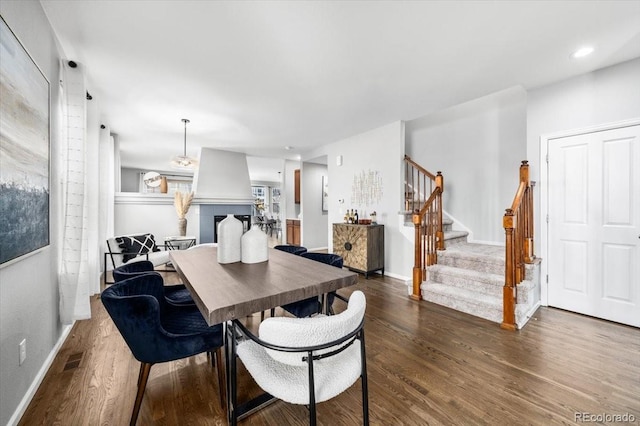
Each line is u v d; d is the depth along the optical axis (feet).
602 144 8.74
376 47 7.45
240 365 6.56
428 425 4.69
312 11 6.06
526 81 9.50
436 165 16.21
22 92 4.75
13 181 4.42
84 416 4.85
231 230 6.31
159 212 17.72
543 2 5.81
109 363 6.53
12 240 4.41
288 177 27.09
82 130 7.66
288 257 7.05
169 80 9.24
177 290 7.61
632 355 6.77
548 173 9.86
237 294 4.09
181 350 4.70
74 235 7.45
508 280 8.40
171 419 4.83
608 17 6.26
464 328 8.43
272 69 8.58
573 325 8.50
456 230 15.28
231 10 6.00
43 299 6.02
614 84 8.44
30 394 5.20
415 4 5.87
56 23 6.34
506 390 5.57
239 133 15.78
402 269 14.24
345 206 17.46
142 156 22.90
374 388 5.67
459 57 7.95
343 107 11.85
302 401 3.44
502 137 13.57
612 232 8.62
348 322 3.48
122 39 7.01
